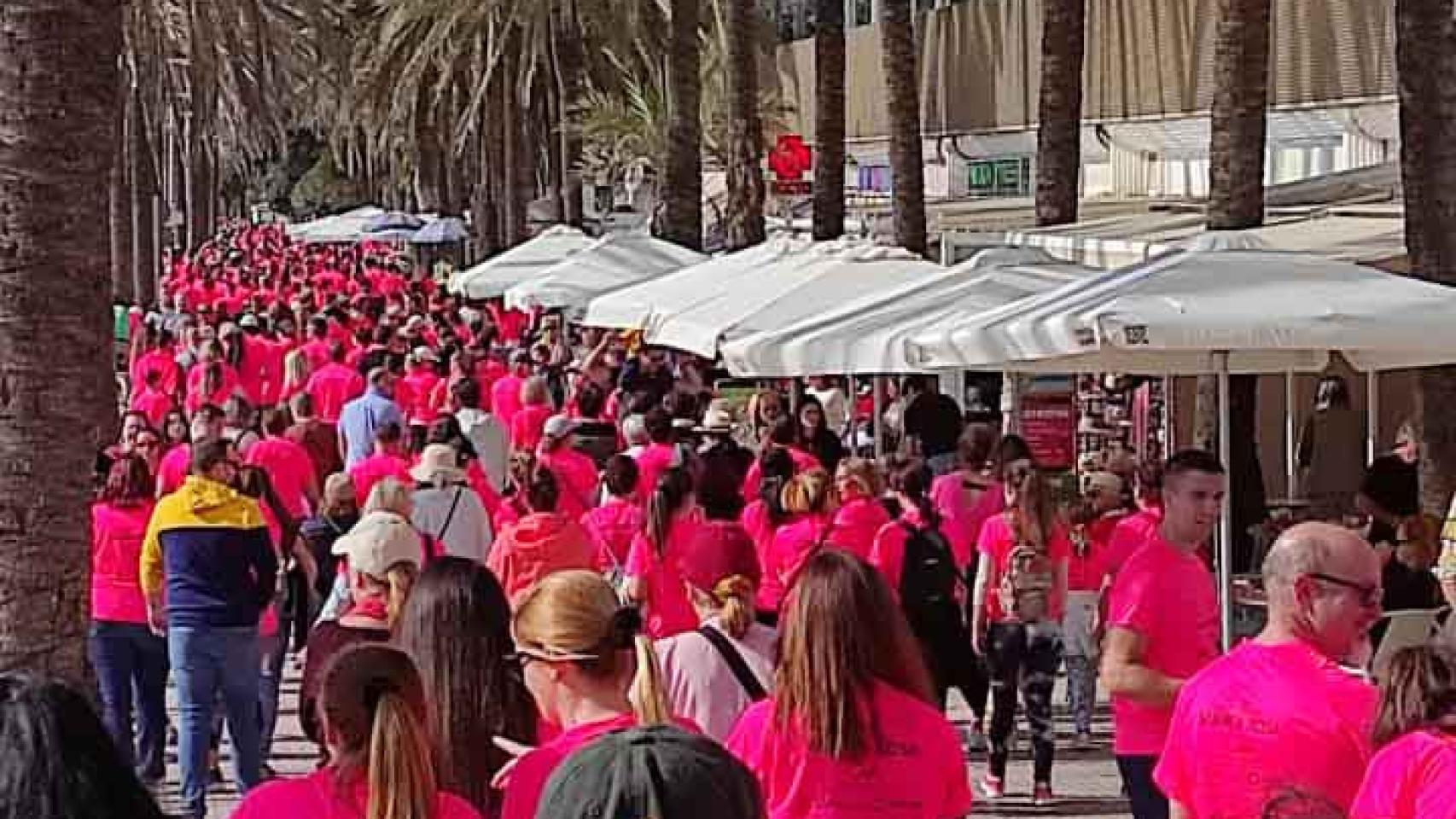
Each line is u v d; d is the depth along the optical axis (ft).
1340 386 63.57
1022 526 40.75
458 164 215.92
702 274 67.56
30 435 30.63
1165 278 34.50
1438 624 30.01
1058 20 79.00
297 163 348.79
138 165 186.29
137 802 15.19
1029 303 36.37
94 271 31.04
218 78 158.10
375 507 36.14
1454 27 47.80
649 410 55.31
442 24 156.35
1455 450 46.98
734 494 36.55
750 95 104.88
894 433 75.51
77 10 30.58
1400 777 18.24
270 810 16.88
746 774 13.67
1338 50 86.38
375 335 100.58
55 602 30.78
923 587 41.52
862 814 19.86
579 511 50.26
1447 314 33.42
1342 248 54.19
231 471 37.55
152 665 40.19
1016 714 46.16
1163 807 27.07
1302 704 19.76
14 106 30.45
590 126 160.15
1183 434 69.51
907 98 92.02
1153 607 26.08
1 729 14.85
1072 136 79.15
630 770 13.34
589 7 148.36
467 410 63.62
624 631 19.57
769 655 24.20
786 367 47.44
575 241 104.99
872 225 114.93
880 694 19.95
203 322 119.55
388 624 27.02
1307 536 20.13
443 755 19.51
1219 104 61.46
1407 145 48.24
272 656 44.29
